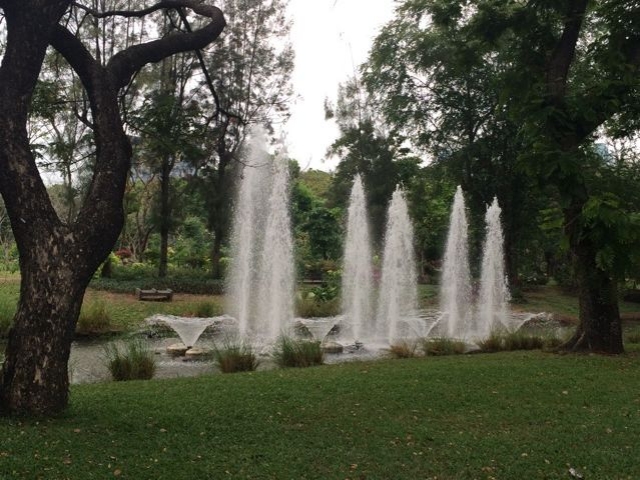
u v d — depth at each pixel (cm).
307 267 2636
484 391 679
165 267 2245
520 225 2467
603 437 525
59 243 491
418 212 2689
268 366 960
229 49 1823
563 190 846
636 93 971
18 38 489
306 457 455
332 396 645
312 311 1602
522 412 598
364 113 2545
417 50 2317
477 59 1129
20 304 495
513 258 2498
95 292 1903
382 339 1341
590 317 985
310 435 508
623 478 437
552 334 1195
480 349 1098
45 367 493
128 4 1722
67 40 528
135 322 1442
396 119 2491
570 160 826
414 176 2625
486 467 450
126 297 1809
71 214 1923
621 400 655
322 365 907
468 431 535
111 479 392
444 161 2514
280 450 468
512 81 1038
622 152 1424
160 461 430
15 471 391
